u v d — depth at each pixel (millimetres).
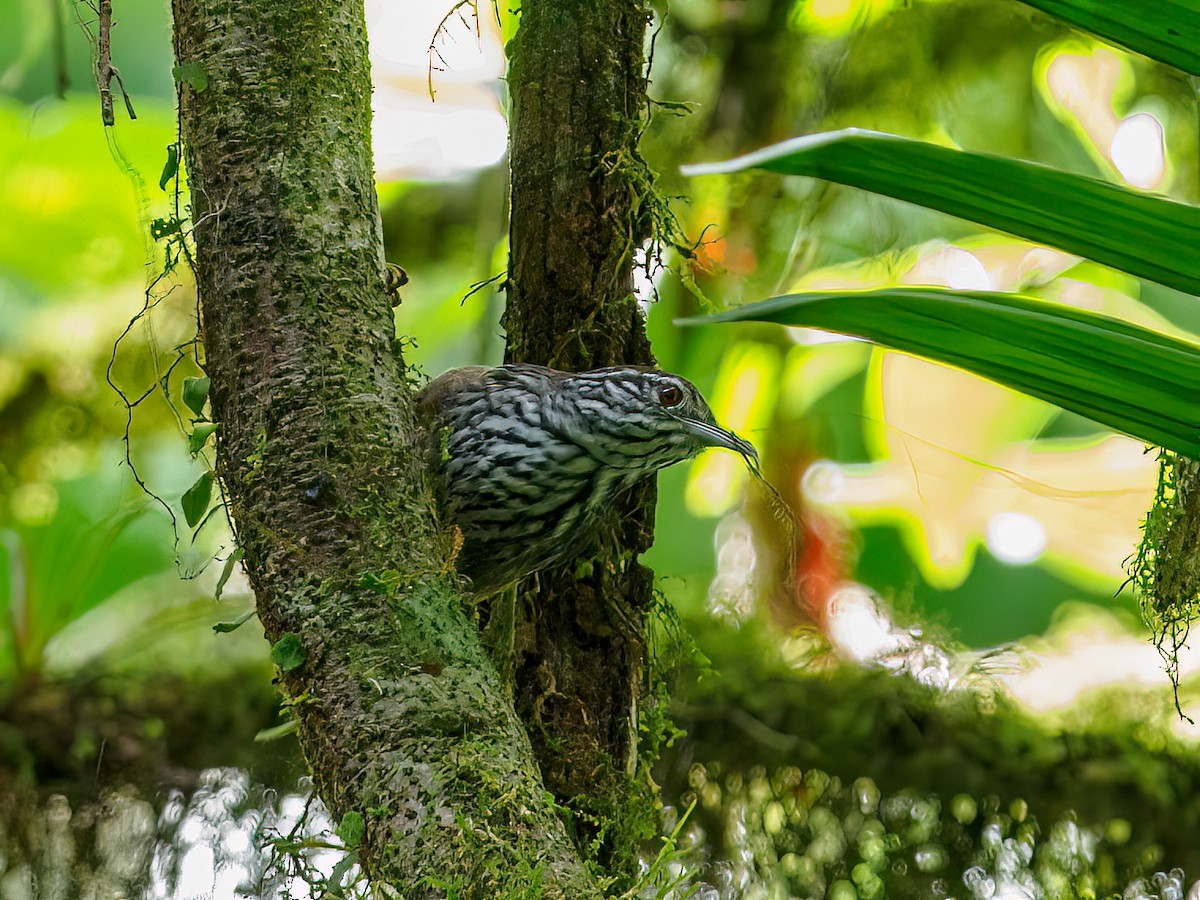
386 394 4516
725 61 9781
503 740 4023
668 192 9531
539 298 6059
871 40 9781
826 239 10156
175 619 8805
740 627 9398
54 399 10203
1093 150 10492
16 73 9344
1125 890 8562
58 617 8406
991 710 9008
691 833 8547
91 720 8383
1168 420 2627
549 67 5746
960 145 10328
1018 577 11250
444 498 6008
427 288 10602
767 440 10523
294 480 4328
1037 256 10078
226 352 4461
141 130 9750
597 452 6023
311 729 4133
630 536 6266
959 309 2490
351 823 3850
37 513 10039
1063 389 2627
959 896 8555
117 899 8062
